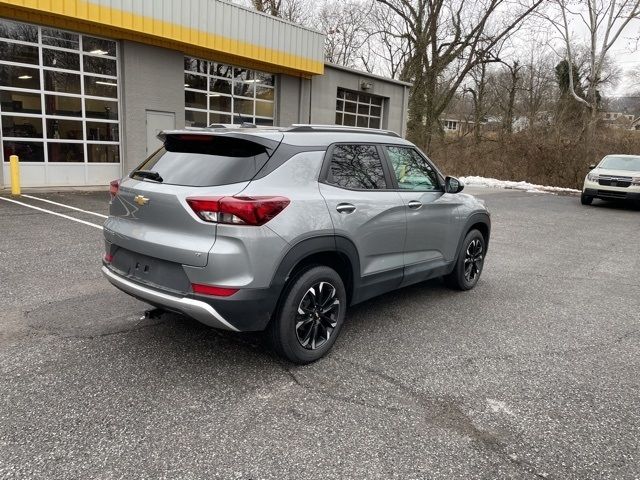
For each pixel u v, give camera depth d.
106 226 3.85
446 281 5.70
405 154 4.68
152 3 13.12
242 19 15.41
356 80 21.44
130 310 4.58
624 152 24.31
